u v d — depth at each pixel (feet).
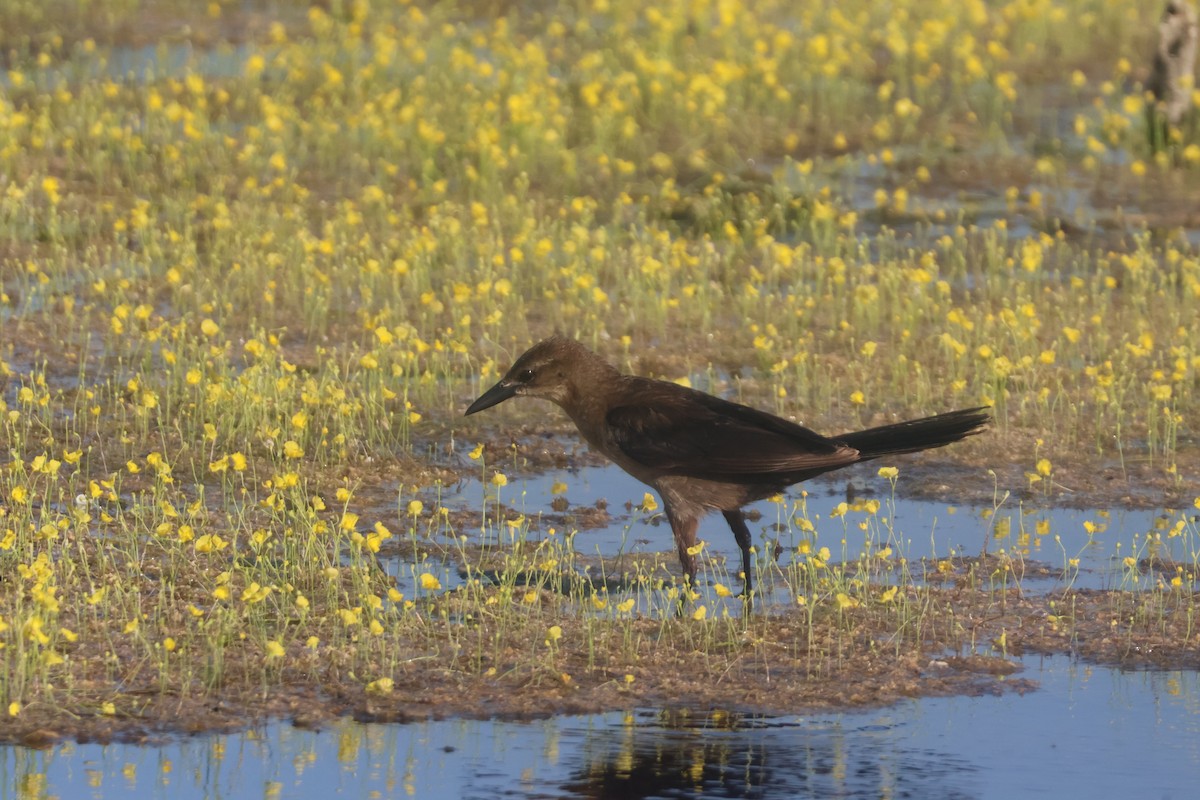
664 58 92.73
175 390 51.06
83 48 100.42
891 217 76.33
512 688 32.94
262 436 47.57
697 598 37.55
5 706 31.35
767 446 37.65
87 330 57.06
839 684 33.65
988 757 30.27
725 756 30.25
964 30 110.63
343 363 55.52
